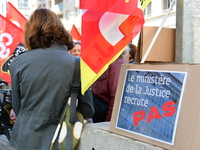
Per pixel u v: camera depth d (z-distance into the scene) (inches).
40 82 71.9
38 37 74.7
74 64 75.9
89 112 78.5
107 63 72.6
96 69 71.3
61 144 70.9
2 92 171.9
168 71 60.2
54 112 72.9
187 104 54.9
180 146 53.7
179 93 56.7
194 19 75.9
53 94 72.0
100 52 71.6
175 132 55.2
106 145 69.1
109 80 96.5
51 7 944.3
